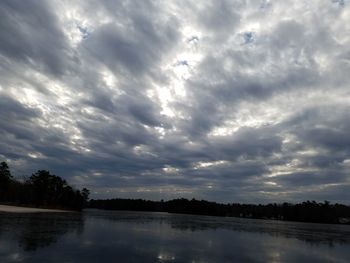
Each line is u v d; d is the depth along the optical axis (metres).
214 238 59.19
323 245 60.50
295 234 87.56
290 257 41.50
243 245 50.72
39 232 47.53
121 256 31.94
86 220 89.44
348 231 129.88
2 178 147.12
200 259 33.94
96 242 40.94
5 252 29.47
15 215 86.81
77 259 28.66
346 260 42.31
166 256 34.06
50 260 27.31
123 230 62.91
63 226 61.84
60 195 197.62
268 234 80.75
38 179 178.38
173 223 105.88
